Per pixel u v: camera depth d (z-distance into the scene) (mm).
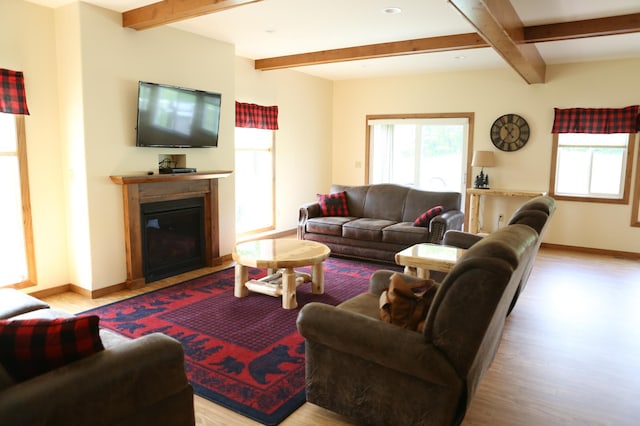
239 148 6234
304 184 7500
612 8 3746
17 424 1354
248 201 6484
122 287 4375
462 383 1898
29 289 4051
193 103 4762
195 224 5078
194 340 3225
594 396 2578
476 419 2332
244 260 3848
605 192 6332
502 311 2156
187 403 1906
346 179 8094
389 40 5027
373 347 1998
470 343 1828
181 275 4875
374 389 2098
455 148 7172
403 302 2160
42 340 1551
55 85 4074
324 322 2150
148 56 4406
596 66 6059
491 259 1775
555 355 3092
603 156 6277
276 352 3045
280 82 6734
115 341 2123
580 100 6203
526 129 6543
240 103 5961
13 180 3902
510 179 6754
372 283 2916
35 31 3885
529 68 5125
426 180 7465
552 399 2539
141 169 4477
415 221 5477
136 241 4379
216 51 5098
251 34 4828
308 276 4379
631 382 2740
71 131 4051
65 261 4297
